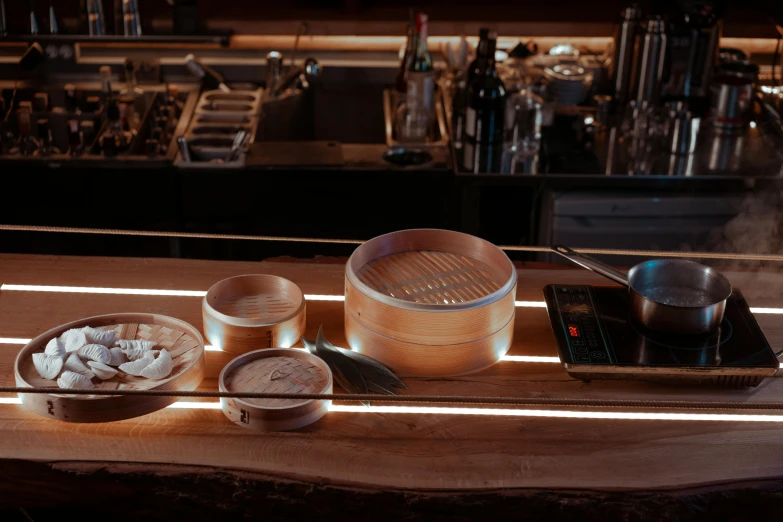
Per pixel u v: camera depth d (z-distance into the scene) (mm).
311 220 3350
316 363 1562
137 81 3961
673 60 3734
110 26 3959
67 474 1358
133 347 1543
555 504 1331
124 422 1452
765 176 3141
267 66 3797
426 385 1558
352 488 1339
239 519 1391
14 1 3924
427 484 1346
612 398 1532
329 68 3975
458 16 4023
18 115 3455
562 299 1732
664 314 1567
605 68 3855
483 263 1732
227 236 1692
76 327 1617
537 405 1509
